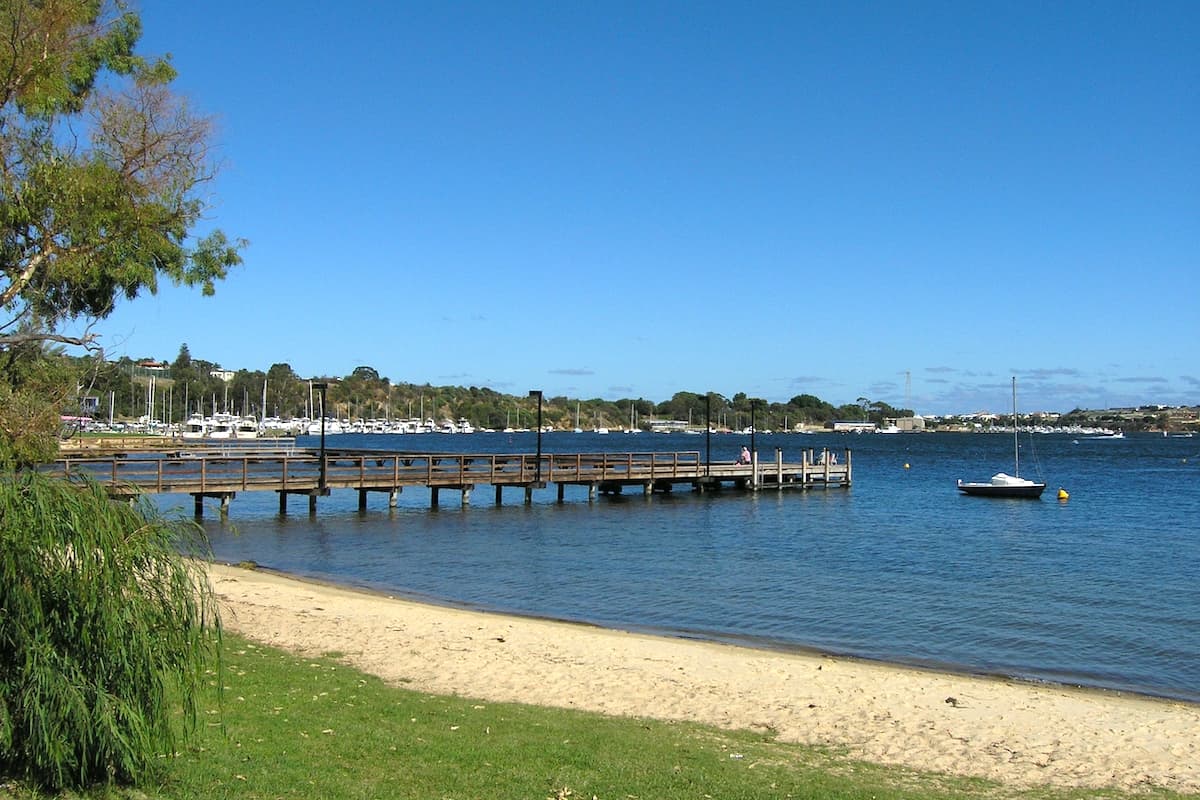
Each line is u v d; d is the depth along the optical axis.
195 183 16.69
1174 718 13.34
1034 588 25.45
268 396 160.25
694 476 53.94
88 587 6.68
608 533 37.34
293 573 27.31
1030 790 10.05
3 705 6.39
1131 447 151.75
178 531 7.82
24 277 15.09
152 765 7.36
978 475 79.69
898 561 30.48
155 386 130.00
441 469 44.34
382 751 9.61
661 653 16.91
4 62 14.70
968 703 13.97
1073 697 14.69
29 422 13.77
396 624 18.61
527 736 10.88
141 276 16.03
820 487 60.12
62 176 14.96
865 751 11.47
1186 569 28.88
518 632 18.38
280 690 12.38
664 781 9.34
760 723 12.67
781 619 21.38
